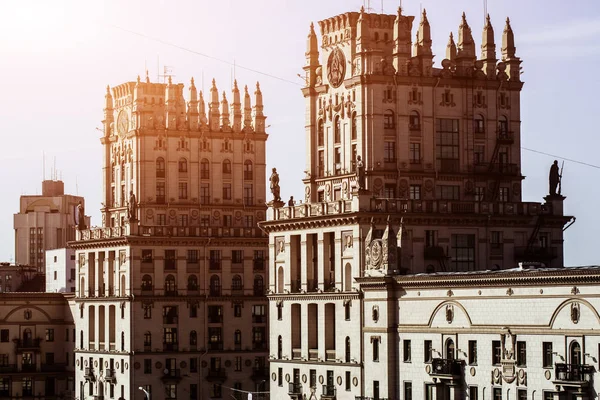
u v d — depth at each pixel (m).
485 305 167.75
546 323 159.12
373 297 187.50
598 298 152.62
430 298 177.12
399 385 182.38
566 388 155.62
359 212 193.12
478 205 199.88
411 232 195.75
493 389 166.38
